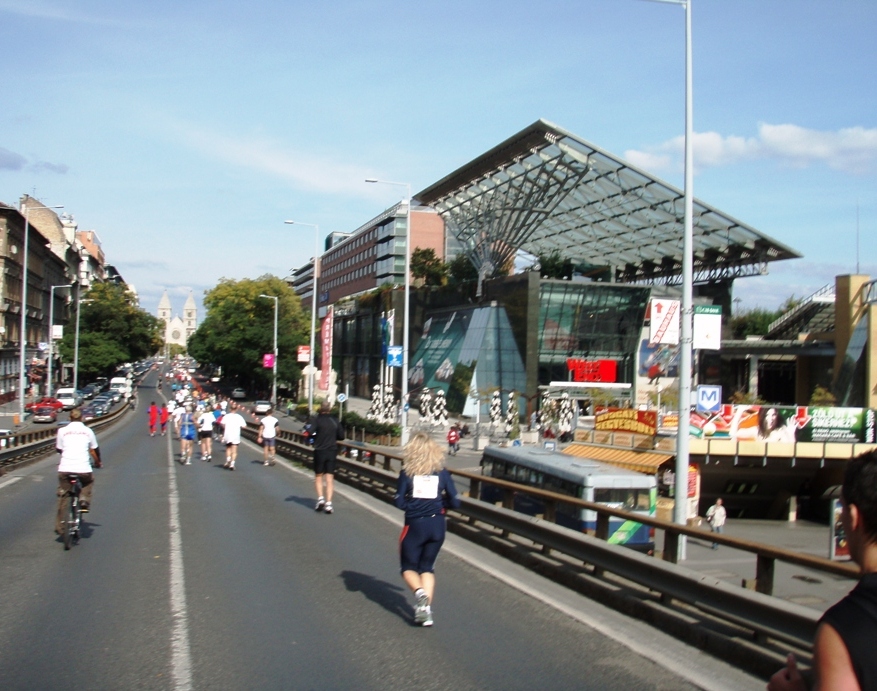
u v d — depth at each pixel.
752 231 67.69
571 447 37.59
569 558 10.09
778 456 34.09
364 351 103.25
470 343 70.25
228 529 12.98
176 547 11.32
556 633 7.27
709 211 67.00
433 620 7.67
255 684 5.83
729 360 71.94
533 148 61.69
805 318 77.56
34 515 14.58
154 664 6.25
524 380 65.31
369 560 10.59
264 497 17.58
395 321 90.75
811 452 34.38
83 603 8.14
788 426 34.25
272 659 6.41
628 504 16.56
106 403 72.06
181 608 7.98
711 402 19.64
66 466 11.15
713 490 37.12
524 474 19.61
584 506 9.36
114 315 107.06
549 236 87.81
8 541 11.75
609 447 36.16
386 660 6.43
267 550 11.18
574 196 72.44
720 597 6.67
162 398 108.38
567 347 67.12
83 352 103.00
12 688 5.68
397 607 8.16
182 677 5.96
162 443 40.12
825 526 34.84
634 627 7.47
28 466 26.27
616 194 68.38
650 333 16.70
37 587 8.83
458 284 80.31
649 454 34.09
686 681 6.01
